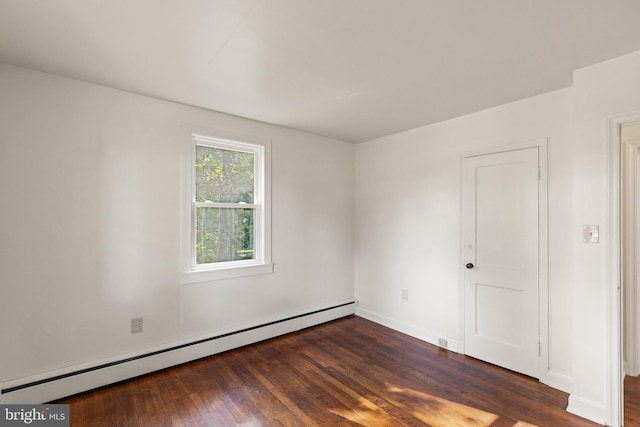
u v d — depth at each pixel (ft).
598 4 4.86
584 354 6.91
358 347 10.59
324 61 6.75
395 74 7.36
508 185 9.07
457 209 10.30
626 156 8.67
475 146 9.86
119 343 8.28
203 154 10.06
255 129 10.94
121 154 8.31
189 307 9.48
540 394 7.77
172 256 9.14
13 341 6.91
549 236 8.25
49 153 7.33
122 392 7.73
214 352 9.86
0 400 6.67
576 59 6.63
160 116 8.95
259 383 8.24
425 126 11.32
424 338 11.18
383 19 5.28
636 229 8.65
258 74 7.38
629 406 7.25
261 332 11.00
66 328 7.54
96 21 5.33
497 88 8.09
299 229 12.25
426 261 11.21
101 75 7.44
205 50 6.31
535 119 8.55
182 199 9.34
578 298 7.03
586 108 6.93
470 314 9.91
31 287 7.11
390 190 12.56
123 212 8.34
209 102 9.19
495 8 4.98
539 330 8.38
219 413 6.98
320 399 7.55
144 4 4.87
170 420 6.72
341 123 11.12
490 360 9.39
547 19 5.26
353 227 14.05
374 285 13.19
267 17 5.22
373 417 6.88
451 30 5.60
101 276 8.01
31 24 5.41
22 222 7.02
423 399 7.56
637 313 8.61
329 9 5.00
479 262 9.71
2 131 6.81
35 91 7.17
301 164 12.29
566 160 7.98
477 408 7.20
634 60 6.34
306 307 12.46
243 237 10.94
